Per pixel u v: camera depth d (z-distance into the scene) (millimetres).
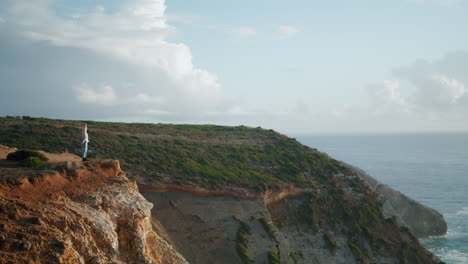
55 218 15867
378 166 190000
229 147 68000
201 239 41969
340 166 66062
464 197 106125
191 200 46562
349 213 54500
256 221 46906
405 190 119000
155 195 45438
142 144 59344
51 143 51594
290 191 54906
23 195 17188
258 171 59000
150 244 23812
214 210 46250
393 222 55531
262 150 68938
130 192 22469
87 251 15742
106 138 58281
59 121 66750
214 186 49781
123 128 70000
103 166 23734
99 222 18156
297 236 49656
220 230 43906
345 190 58594
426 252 53062
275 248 44375
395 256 51281
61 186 19734
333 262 47812
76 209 18078
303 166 63281
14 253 12617
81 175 21562
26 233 13758
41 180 18859
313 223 51625
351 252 49688
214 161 59594
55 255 13242
